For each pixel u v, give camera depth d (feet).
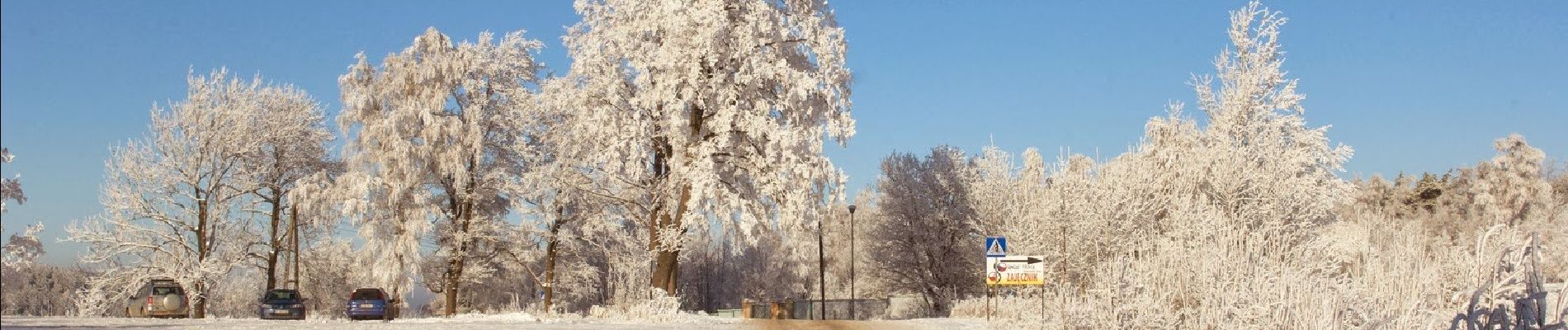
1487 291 47.29
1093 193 115.24
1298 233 109.29
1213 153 115.24
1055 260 112.37
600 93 117.70
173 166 144.77
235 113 147.23
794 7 115.75
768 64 110.22
